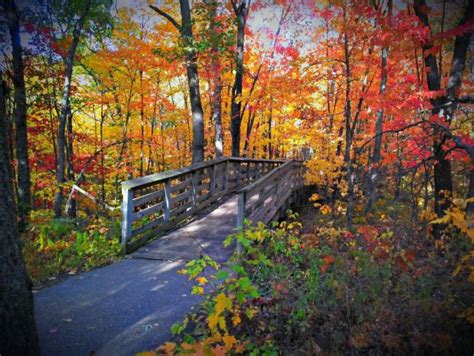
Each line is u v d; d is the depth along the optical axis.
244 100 11.37
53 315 3.38
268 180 6.50
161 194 6.34
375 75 9.68
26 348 2.36
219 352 2.18
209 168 8.76
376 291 2.99
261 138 17.08
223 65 11.29
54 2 8.34
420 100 6.11
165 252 5.35
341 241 4.41
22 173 7.51
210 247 5.54
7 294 2.25
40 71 9.70
